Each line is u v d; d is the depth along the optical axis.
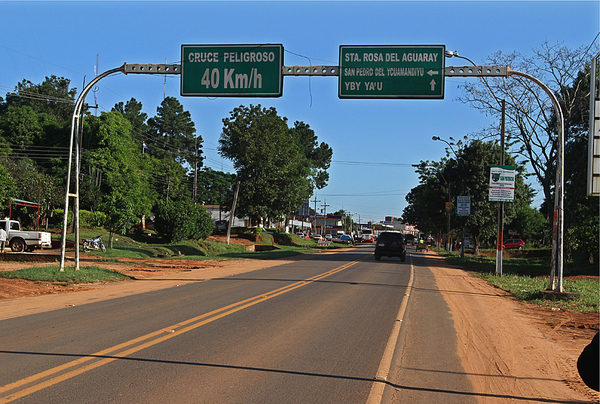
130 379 5.61
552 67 27.48
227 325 8.97
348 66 14.45
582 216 29.19
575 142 29.03
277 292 14.14
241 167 65.62
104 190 56.34
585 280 22.47
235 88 14.78
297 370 6.24
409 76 14.33
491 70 14.44
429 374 6.42
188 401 4.95
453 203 50.16
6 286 13.59
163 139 95.56
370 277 20.27
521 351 7.99
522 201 48.81
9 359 6.37
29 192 41.88
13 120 63.03
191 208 45.22
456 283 19.84
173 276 19.22
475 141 49.06
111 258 25.30
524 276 23.19
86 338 7.68
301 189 77.56
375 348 7.59
